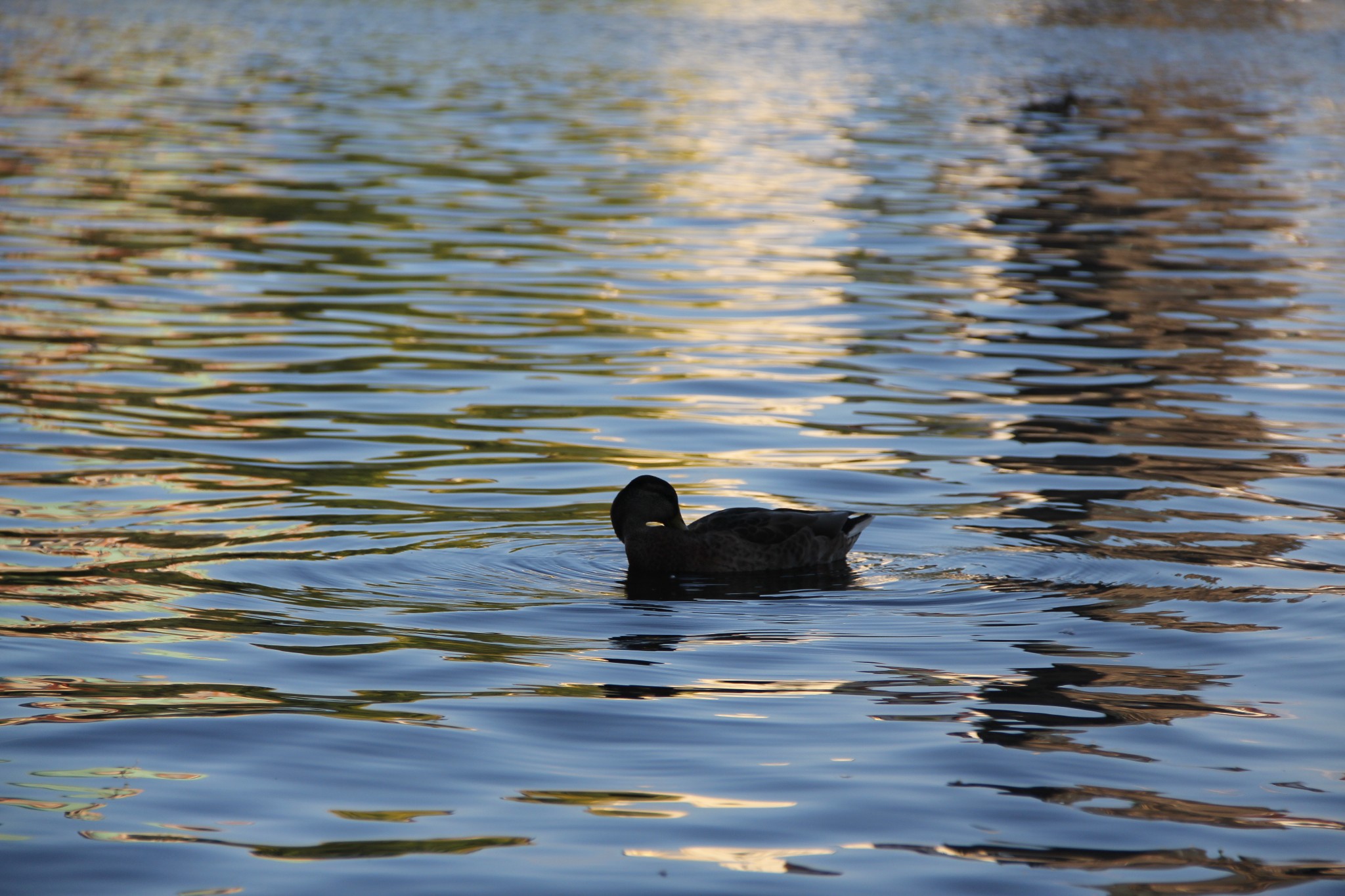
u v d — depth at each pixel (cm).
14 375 1805
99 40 6650
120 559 1194
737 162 3931
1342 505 1399
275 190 3316
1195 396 1830
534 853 730
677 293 2433
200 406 1705
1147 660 1012
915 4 9656
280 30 7481
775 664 1002
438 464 1508
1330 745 873
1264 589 1158
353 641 1033
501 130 4409
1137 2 9506
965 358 2027
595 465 1520
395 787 805
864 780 817
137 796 787
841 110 5062
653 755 849
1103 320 2278
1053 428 1681
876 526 1333
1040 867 723
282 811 774
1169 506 1392
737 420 1706
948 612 1113
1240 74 6384
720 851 736
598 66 6316
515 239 2870
